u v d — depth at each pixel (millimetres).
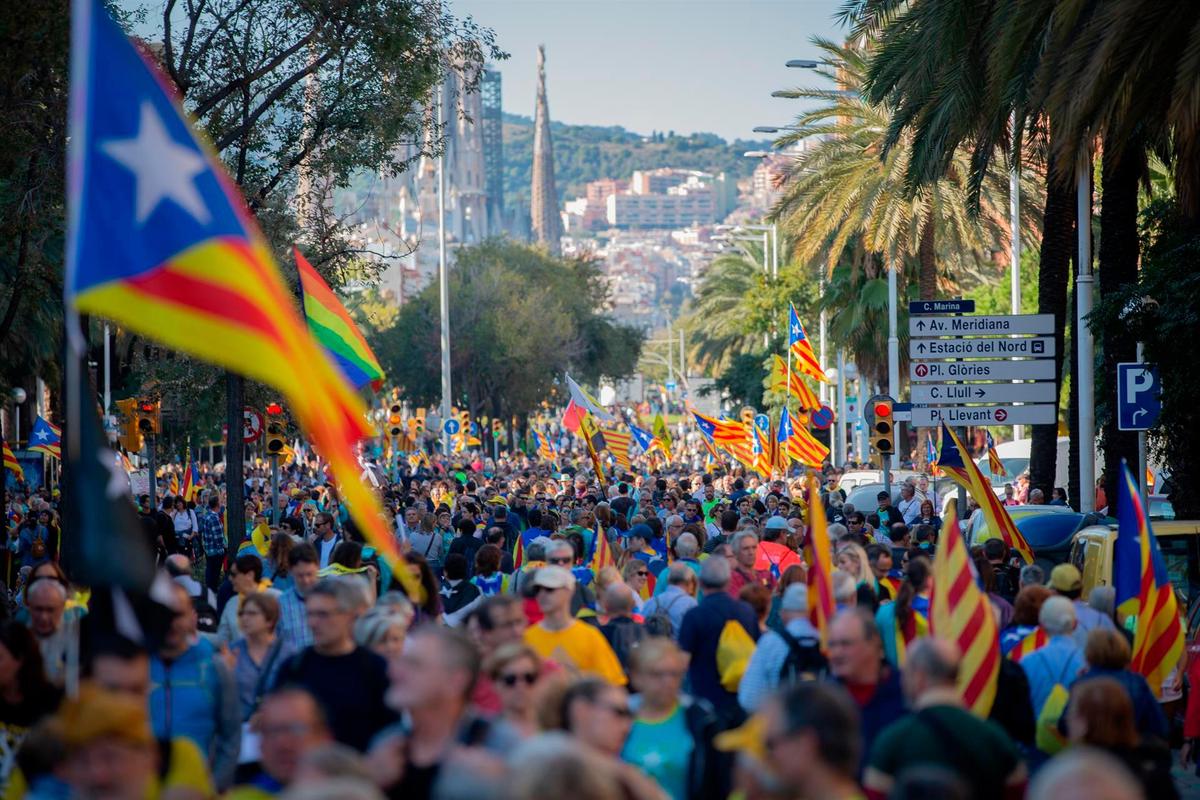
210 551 59750
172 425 101375
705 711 16125
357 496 14406
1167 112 35469
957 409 51531
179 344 14188
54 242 61812
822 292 125438
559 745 9359
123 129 14336
